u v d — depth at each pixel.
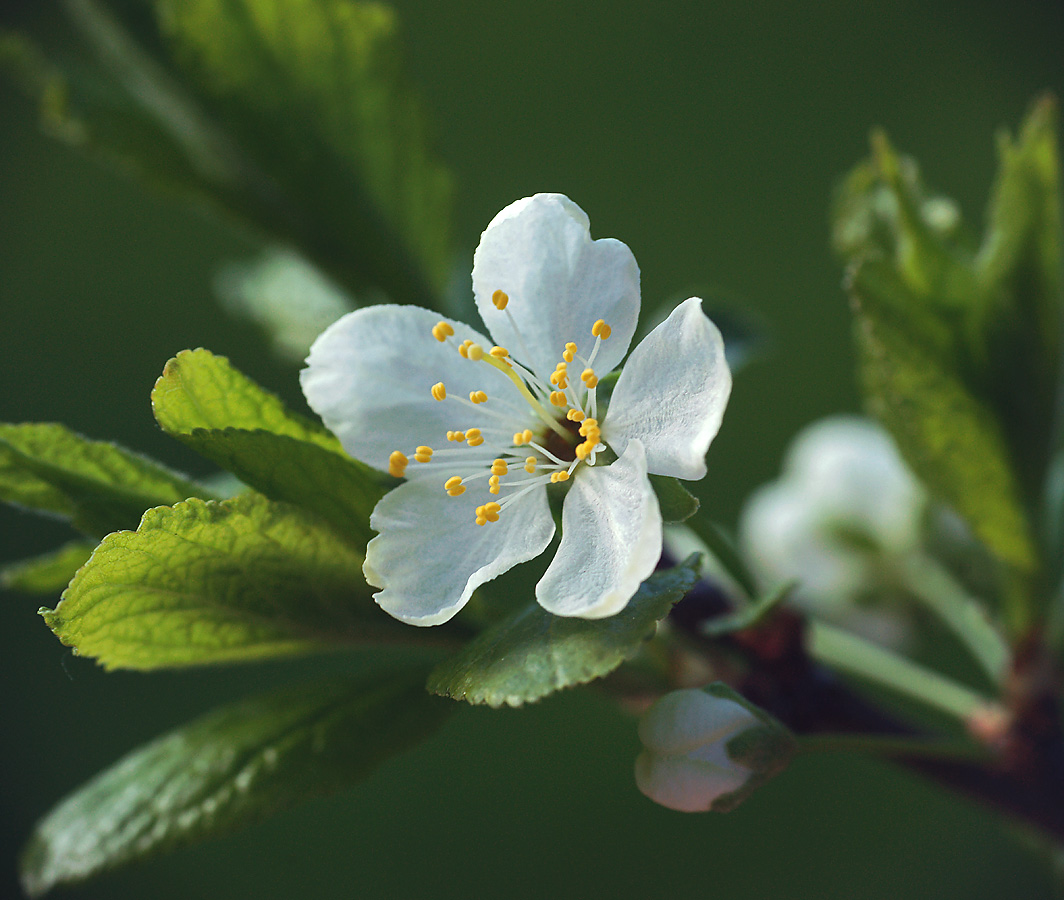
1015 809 0.23
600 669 0.20
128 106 0.24
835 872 0.46
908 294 0.23
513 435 0.22
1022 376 0.23
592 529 0.21
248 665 0.49
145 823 0.22
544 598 0.21
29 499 0.21
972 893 0.44
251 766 0.22
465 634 0.22
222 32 0.24
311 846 0.48
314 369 0.21
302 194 0.24
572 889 0.46
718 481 0.52
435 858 0.47
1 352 0.57
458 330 0.22
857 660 0.24
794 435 0.52
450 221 0.24
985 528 0.23
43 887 0.22
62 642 0.21
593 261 0.21
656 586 0.21
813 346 0.55
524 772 0.48
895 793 0.47
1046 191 0.23
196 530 0.21
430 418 0.21
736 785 0.21
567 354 0.21
